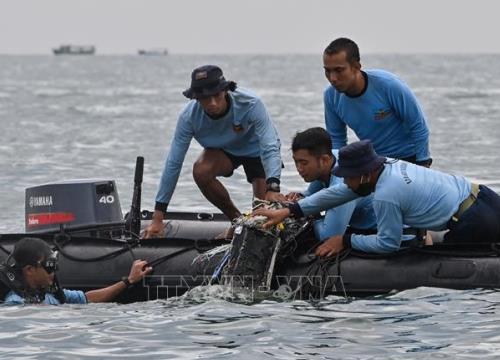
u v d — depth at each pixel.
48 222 18.22
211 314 15.77
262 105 18.39
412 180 16.17
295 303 16.34
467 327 14.75
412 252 16.61
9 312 15.88
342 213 16.88
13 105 92.31
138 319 15.60
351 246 16.69
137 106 90.56
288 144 47.19
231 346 14.19
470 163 39.53
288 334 14.67
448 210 16.30
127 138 53.41
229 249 17.02
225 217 20.73
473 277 16.30
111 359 13.75
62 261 17.53
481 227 16.39
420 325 14.92
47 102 98.56
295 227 17.06
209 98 17.95
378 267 16.52
